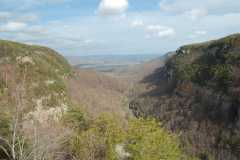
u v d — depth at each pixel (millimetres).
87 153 14016
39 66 82688
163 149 14055
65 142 14992
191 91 130750
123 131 14547
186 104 123625
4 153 13938
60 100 56812
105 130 14914
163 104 139500
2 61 74812
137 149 13562
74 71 150625
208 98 114688
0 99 14297
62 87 75875
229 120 97250
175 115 120250
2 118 14070
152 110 138375
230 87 106875
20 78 16844
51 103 44062
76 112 26078
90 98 97688
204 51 164625
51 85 70000
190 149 88938
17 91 14688
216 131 96562
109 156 13562
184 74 153000
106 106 95188
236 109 96688
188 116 113812
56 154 14211
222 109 102312
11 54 81188
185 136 97875
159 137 14305
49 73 82312
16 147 13789
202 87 126688
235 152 83500
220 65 128125
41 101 29484
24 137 13602
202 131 99875
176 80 160125
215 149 88375
